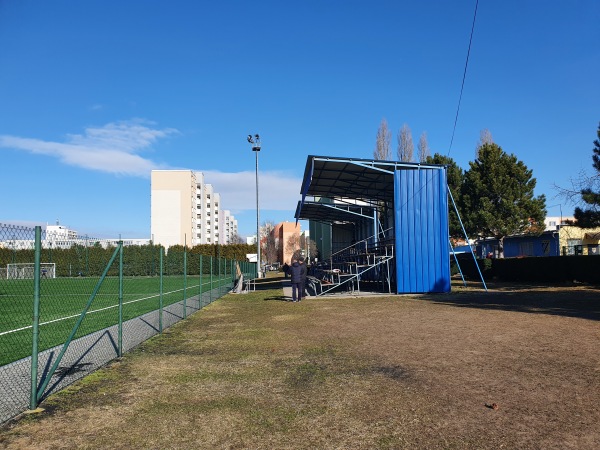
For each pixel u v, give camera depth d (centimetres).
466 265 3303
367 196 2536
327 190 2486
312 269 3297
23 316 1512
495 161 3338
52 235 1378
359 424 444
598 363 654
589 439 394
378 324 1107
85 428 447
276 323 1184
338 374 636
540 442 390
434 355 740
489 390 543
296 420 459
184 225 9588
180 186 9625
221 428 442
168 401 531
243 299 2009
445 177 1962
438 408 484
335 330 1035
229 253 6781
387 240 2245
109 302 2012
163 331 1089
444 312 1295
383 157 4316
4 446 404
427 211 1950
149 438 420
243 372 661
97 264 3309
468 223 3341
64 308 1770
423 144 4325
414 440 402
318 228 4538
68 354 816
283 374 643
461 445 389
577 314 1167
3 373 676
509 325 1019
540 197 3356
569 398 504
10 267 1433
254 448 393
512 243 4122
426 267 1939
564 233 3544
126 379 635
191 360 753
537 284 2411
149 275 4297
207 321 1268
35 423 462
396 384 579
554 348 762
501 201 3306
